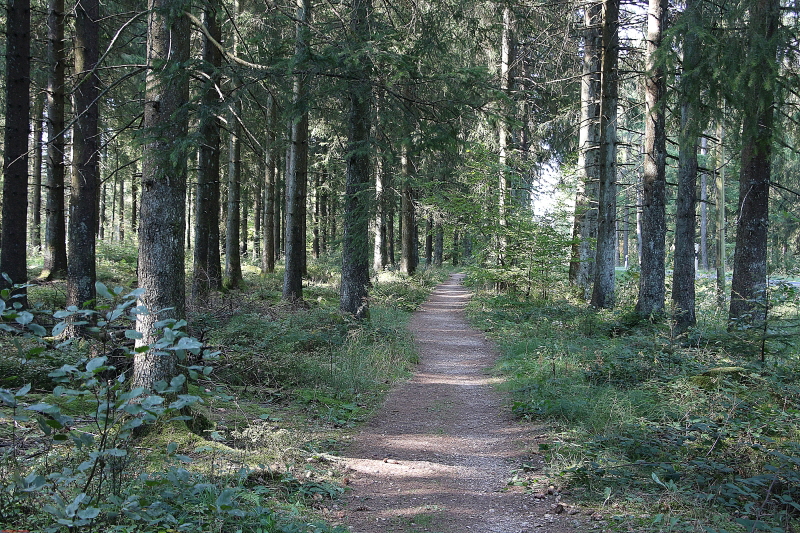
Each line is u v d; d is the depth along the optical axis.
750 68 8.05
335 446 6.39
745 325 9.16
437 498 5.00
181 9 5.45
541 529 4.29
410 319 17.86
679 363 8.69
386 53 7.00
